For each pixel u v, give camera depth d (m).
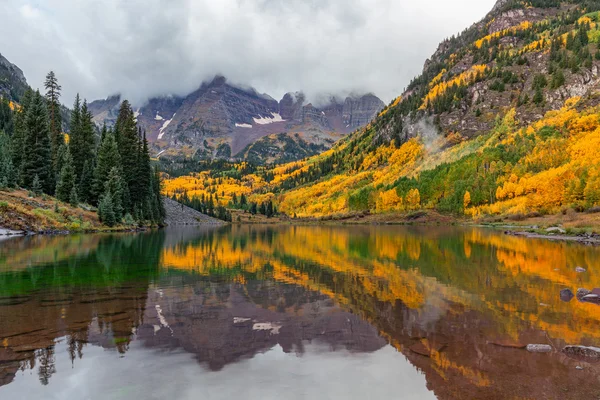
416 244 43.62
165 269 23.20
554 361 8.73
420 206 140.12
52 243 37.62
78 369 7.88
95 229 58.31
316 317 12.51
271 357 8.84
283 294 16.20
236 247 40.41
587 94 150.38
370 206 161.12
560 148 113.00
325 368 8.23
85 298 14.77
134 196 81.94
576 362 8.67
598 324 11.76
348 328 11.26
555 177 90.94
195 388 7.10
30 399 6.52
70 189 64.00
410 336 10.54
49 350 9.00
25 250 30.88
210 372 7.91
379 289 17.42
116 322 11.45
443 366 8.43
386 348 9.55
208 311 13.12
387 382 7.50
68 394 6.75
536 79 196.12
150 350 9.12
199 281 19.20
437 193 138.75
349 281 19.55
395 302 14.78
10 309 12.85
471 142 176.00
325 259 29.44
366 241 49.44
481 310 13.52
